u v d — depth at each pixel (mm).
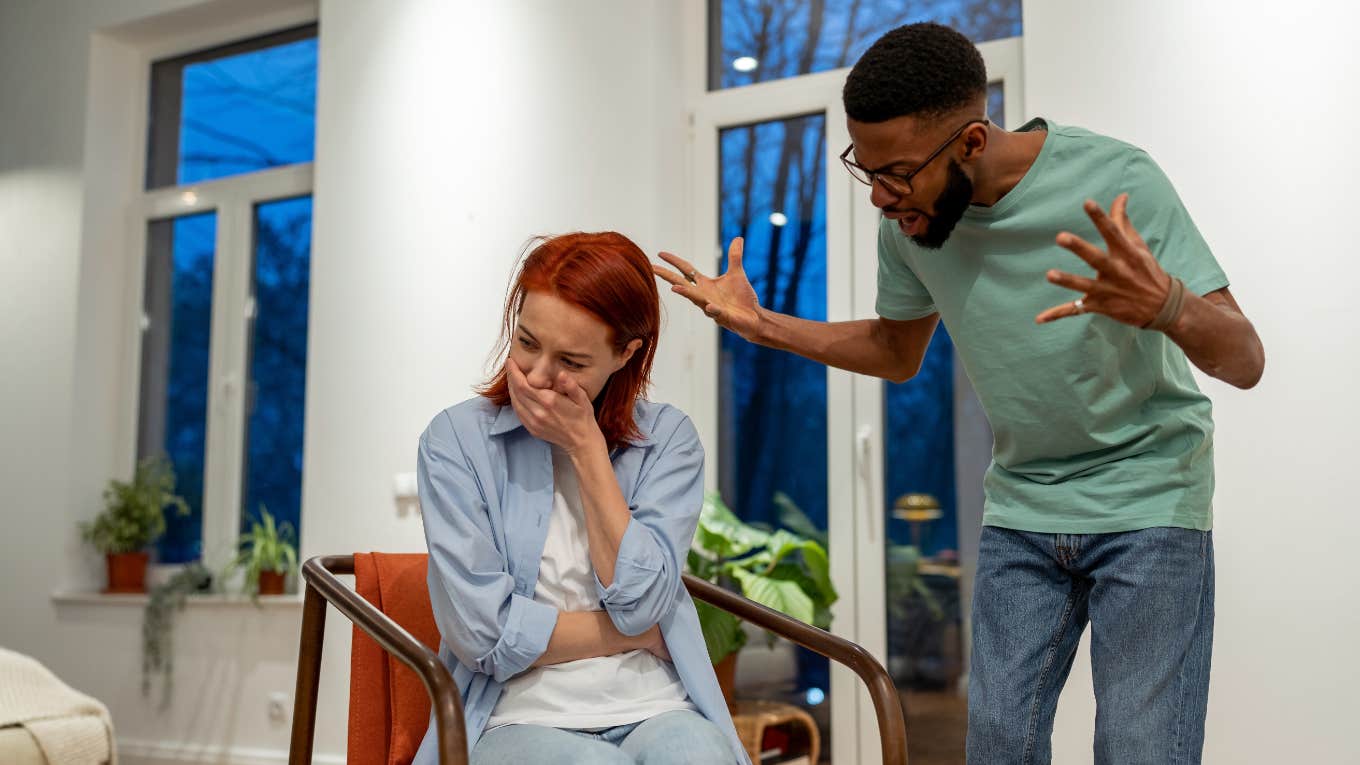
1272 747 2404
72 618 4168
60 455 4324
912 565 3105
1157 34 2648
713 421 3369
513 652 1317
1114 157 1438
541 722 1332
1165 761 1350
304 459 3912
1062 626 1499
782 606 2773
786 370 3336
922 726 3041
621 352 1420
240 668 3744
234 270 4336
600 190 3326
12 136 4613
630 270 1387
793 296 3342
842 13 3404
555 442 1376
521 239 3434
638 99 3299
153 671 3920
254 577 3746
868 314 3197
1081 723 2602
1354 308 2420
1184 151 2598
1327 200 2463
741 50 3535
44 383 4406
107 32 4523
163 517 4305
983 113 1425
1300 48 2516
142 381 4504
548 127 3436
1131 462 1430
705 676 1418
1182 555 1386
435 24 3660
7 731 2451
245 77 4449
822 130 3357
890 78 1375
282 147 4344
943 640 3043
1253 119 2543
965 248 1528
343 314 3691
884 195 1441
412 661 1166
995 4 3178
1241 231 2529
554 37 3459
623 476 1482
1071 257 1432
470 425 1470
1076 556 1456
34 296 4477
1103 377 1418
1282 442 2453
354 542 3566
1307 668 2391
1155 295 1204
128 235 4570
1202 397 1469
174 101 4602
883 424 3170
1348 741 2346
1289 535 2430
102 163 4512
